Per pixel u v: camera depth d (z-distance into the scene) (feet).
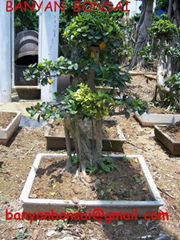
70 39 7.71
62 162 9.23
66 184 8.07
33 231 7.09
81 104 7.06
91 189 7.82
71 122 8.02
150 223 7.49
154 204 7.29
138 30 31.53
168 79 15.49
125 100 7.64
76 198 7.36
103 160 8.87
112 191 7.84
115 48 7.85
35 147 12.03
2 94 18.16
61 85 20.15
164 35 16.96
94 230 7.16
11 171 9.94
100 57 8.18
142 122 15.06
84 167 8.30
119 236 7.00
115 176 8.48
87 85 7.51
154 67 31.81
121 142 11.52
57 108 7.25
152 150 12.42
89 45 7.66
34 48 20.18
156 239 6.93
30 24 30.14
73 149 11.62
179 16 24.49
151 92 21.79
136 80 26.45
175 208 8.29
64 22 26.55
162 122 15.06
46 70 7.63
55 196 7.61
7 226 7.27
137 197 7.71
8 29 17.29
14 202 8.26
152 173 10.27
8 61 17.80
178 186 9.50
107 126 13.03
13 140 12.63
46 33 17.42
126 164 9.30
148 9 30.50
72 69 7.62
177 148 11.62
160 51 17.51
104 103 7.47
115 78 7.28
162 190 9.16
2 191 8.74
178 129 12.98
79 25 7.25
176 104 16.53
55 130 12.36
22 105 17.85
